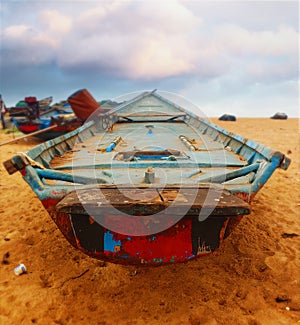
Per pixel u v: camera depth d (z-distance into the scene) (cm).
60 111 1437
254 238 374
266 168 258
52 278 299
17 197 528
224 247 350
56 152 406
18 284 287
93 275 302
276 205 488
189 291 276
